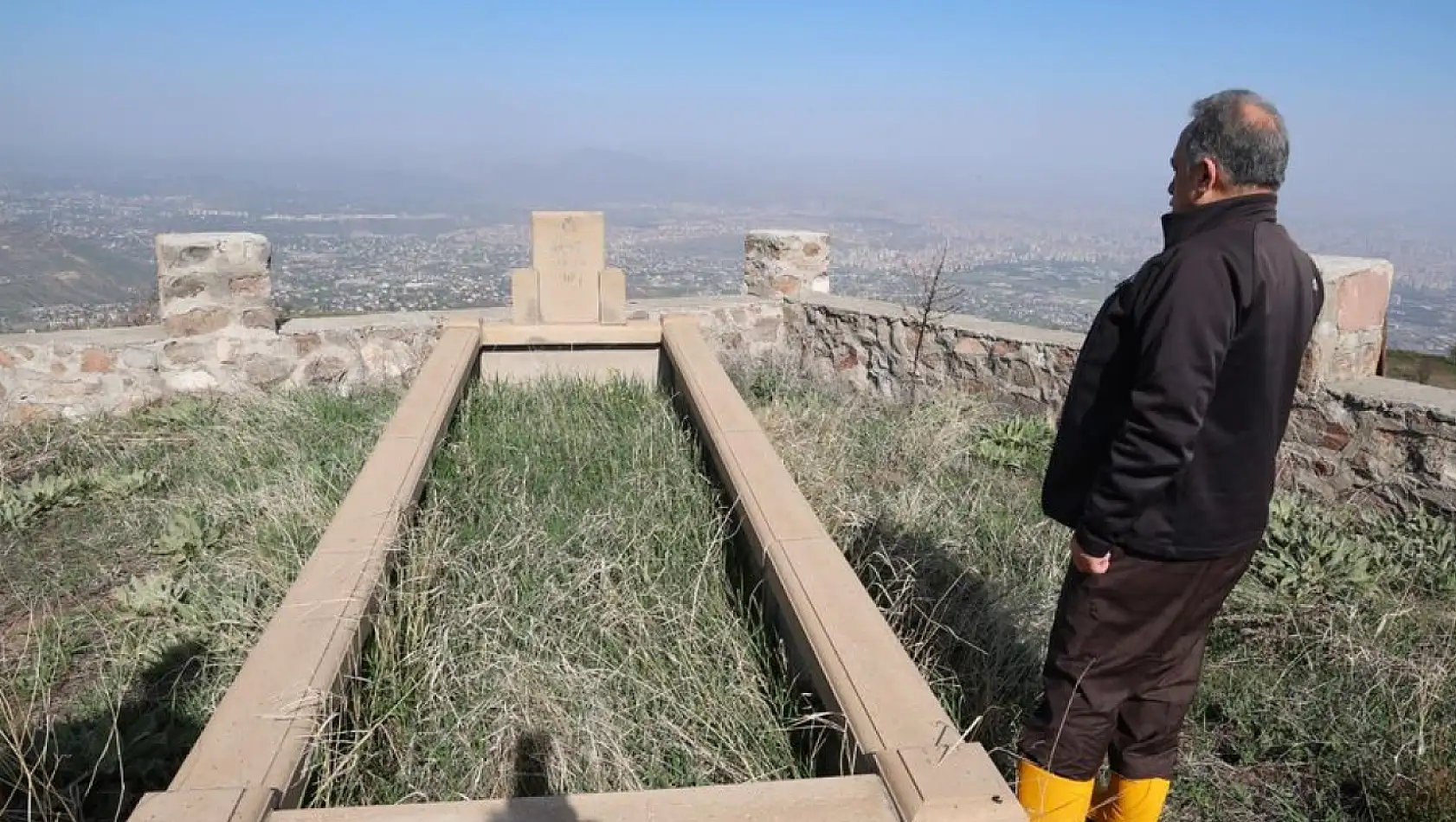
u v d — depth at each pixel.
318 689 2.23
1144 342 2.02
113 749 2.69
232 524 4.34
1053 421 6.30
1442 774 2.62
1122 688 2.26
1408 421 4.55
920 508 4.43
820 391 7.07
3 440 5.60
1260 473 2.13
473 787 2.47
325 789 2.17
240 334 6.56
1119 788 2.45
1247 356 2.03
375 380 7.05
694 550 3.70
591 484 4.49
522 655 3.00
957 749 1.98
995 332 6.66
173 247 6.28
